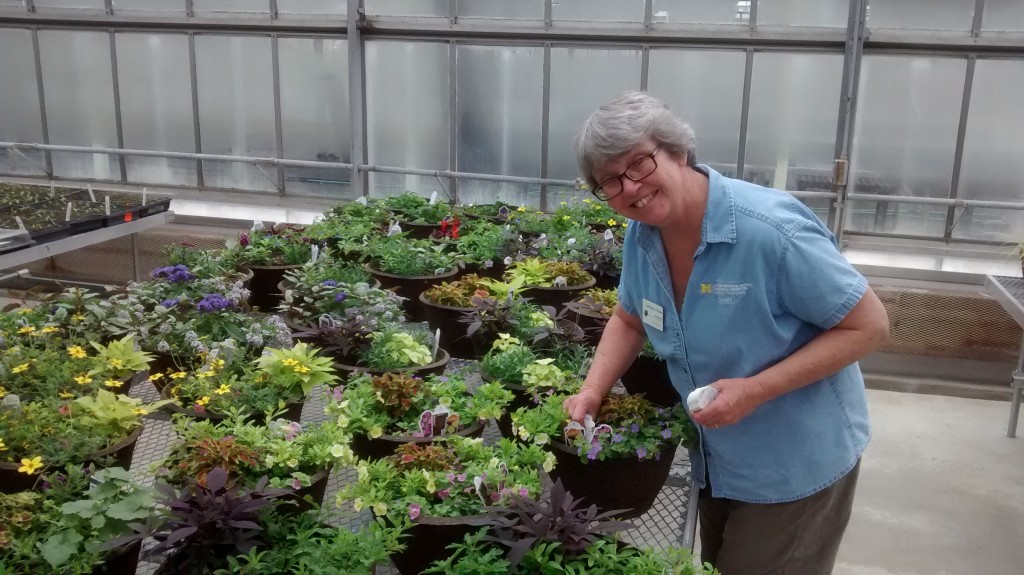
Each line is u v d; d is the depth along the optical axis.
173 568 1.70
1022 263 4.93
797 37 5.98
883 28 5.89
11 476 2.12
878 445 4.71
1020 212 6.01
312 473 2.12
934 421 5.05
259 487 1.83
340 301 3.44
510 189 6.91
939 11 5.80
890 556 3.66
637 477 2.20
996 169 5.99
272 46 6.90
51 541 1.71
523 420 2.32
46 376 2.67
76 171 7.62
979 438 4.83
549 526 1.74
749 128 6.31
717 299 1.88
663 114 1.75
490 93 6.71
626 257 2.18
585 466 2.22
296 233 4.78
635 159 1.71
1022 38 5.66
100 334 3.11
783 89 6.18
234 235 6.41
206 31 6.96
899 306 5.52
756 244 1.81
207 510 1.72
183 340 3.00
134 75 7.24
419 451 2.14
